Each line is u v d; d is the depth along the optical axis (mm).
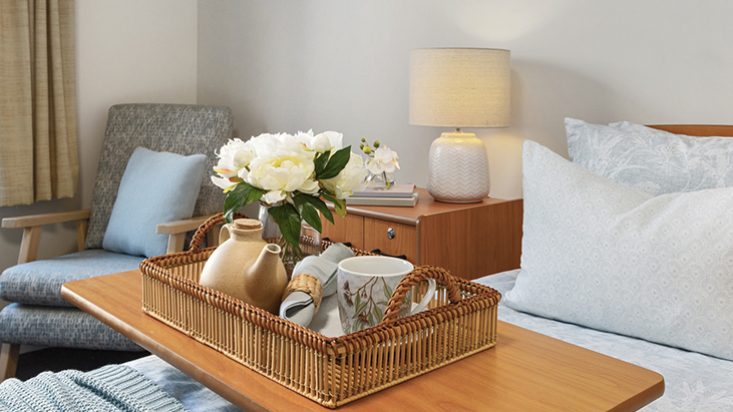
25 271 2535
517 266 2488
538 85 2375
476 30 2516
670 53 2045
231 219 1287
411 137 2762
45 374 1249
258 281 1220
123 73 3426
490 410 969
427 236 2158
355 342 979
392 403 989
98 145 3375
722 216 1421
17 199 2959
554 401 1000
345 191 1298
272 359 1064
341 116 3029
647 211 1533
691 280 1419
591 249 1558
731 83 1930
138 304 1436
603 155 1861
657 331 1470
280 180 1217
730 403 1226
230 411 1214
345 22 2953
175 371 1378
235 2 3465
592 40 2219
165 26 3566
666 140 1786
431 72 2229
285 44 3238
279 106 3316
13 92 2910
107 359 2984
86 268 2596
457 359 1146
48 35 3035
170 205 2752
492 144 2537
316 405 985
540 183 1703
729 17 1917
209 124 3111
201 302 1214
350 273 1170
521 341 1245
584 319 1579
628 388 1050
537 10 2346
